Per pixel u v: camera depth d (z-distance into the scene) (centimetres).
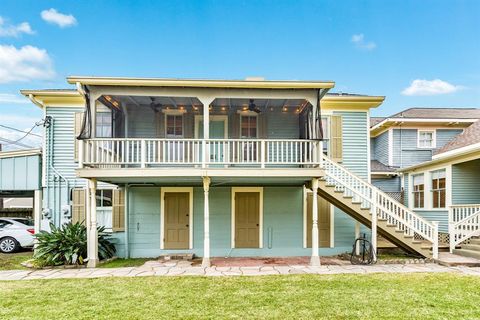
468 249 1021
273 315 520
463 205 1118
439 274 788
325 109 1152
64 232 945
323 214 1121
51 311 539
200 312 533
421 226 1006
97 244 949
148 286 684
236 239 1108
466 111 1866
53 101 1109
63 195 1101
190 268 870
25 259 1022
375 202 965
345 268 863
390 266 893
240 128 1126
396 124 1620
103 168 889
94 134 893
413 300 591
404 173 1556
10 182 1094
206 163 893
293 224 1119
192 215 1109
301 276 769
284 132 1137
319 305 566
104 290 656
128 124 1095
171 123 1120
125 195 1091
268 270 840
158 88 907
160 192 1109
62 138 1110
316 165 931
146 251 1094
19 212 1641
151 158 1066
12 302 584
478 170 1241
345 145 1154
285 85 904
